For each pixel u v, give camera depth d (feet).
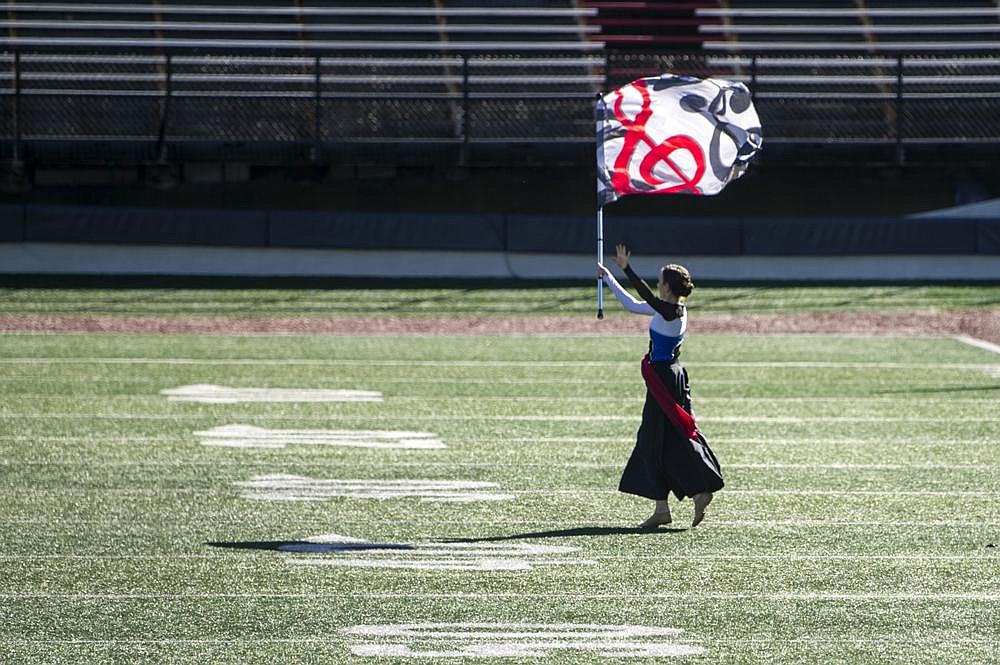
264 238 263.70
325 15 347.97
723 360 190.19
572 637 71.36
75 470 115.44
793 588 80.89
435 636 71.31
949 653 68.95
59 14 339.77
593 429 138.51
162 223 262.67
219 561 86.38
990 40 345.31
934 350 200.23
